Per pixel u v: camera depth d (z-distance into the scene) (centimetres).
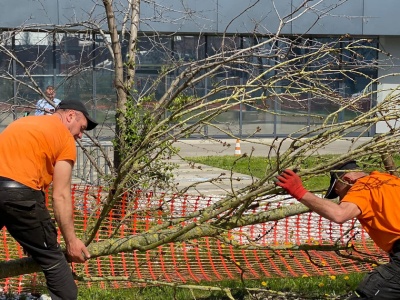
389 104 741
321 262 1196
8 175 669
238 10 2684
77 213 1220
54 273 697
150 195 1122
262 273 1149
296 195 682
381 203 696
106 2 1284
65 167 689
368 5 3359
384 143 720
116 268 1102
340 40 936
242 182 2141
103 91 2905
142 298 1028
